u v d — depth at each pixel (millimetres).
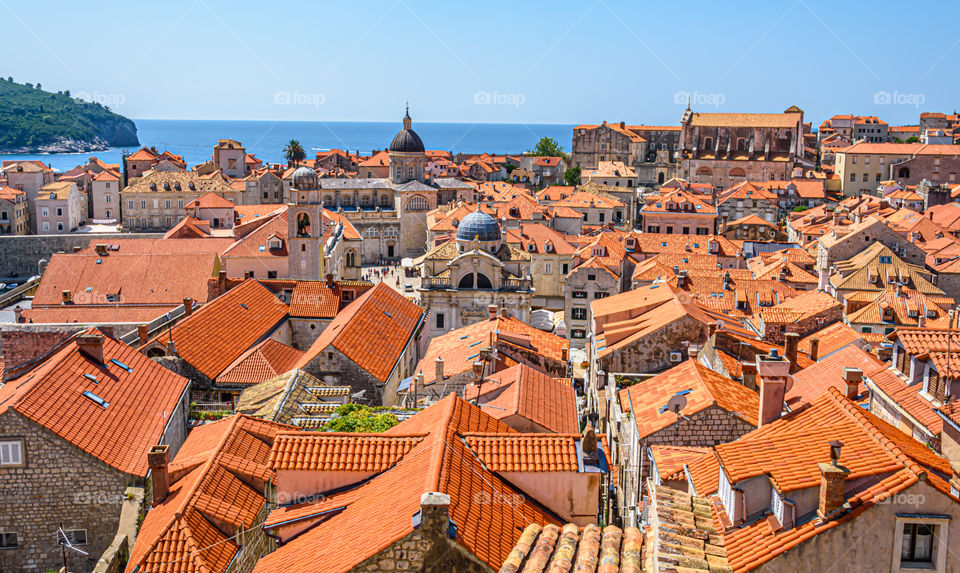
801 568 27812
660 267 141250
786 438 33125
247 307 96875
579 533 32438
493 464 40344
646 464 50156
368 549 31312
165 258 125875
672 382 56625
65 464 48969
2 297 129625
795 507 28875
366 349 82688
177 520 41000
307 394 65625
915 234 155250
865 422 32031
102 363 58531
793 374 59688
